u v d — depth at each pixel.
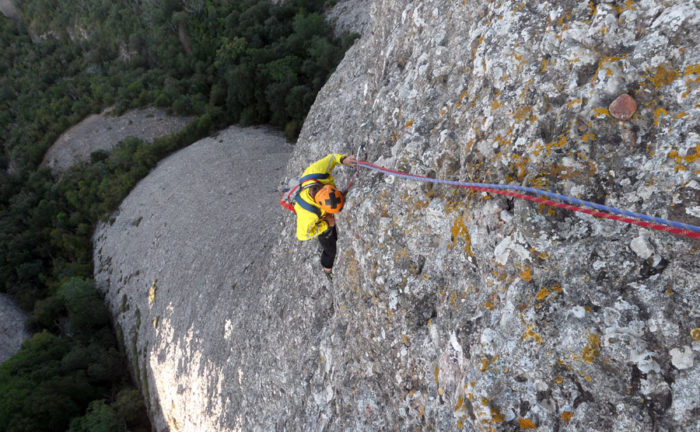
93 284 29.22
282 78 32.78
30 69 48.31
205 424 13.57
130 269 26.55
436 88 4.74
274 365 9.12
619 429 2.61
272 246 13.88
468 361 3.41
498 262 3.34
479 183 3.52
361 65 10.31
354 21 35.62
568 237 2.98
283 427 7.99
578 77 3.19
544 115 3.29
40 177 37.94
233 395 11.66
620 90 2.95
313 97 31.09
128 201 31.31
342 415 5.87
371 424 5.16
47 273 34.38
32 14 51.12
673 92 2.75
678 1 2.86
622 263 2.76
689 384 2.42
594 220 2.90
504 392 3.06
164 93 39.28
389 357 4.81
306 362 7.60
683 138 2.64
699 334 2.44
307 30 35.16
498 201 3.40
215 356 13.92
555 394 2.87
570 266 2.93
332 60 32.09
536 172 3.18
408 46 5.73
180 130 35.69
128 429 21.47
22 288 33.16
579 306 2.85
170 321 19.39
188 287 18.98
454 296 3.87
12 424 21.64
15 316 31.36
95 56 45.22
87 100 42.47
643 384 2.56
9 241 34.41
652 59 2.88
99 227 32.84
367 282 5.05
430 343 4.16
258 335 10.63
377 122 5.67
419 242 4.40
